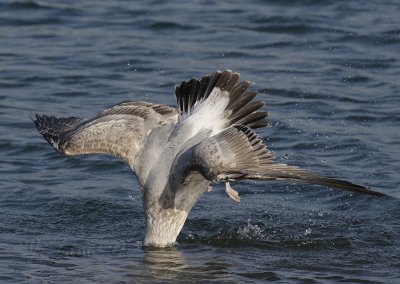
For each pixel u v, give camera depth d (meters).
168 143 12.08
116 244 12.85
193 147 11.27
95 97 19.20
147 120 12.41
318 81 19.64
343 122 17.61
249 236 13.16
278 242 12.97
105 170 15.91
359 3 24.20
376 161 15.77
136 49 21.89
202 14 24.06
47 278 11.57
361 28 22.45
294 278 11.55
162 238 12.50
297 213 14.00
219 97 11.94
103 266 11.98
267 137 16.92
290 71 20.20
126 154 12.25
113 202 14.44
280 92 19.00
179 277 11.55
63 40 22.73
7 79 20.22
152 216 12.41
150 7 24.75
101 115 12.38
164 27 23.27
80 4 25.14
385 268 11.98
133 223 13.73
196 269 11.84
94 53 21.73
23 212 14.08
